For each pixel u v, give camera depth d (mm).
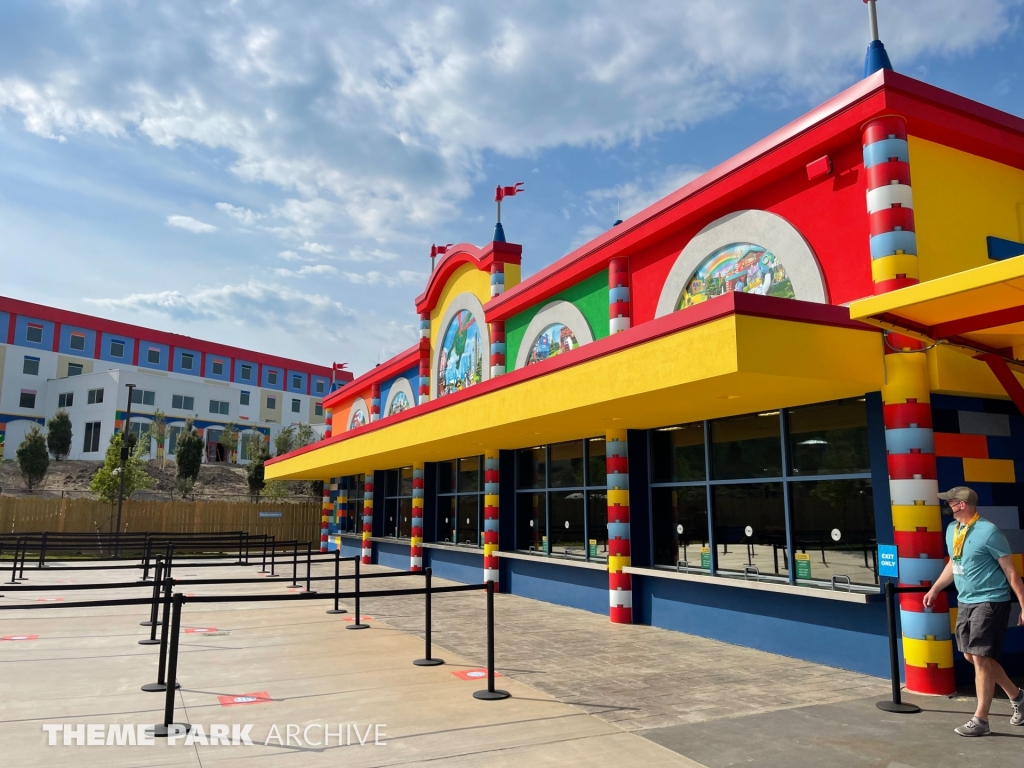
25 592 16812
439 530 20703
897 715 6719
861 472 8727
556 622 12398
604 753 5648
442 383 21391
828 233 9375
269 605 14961
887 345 8203
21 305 56281
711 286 11227
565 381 10602
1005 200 9453
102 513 32719
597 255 13617
